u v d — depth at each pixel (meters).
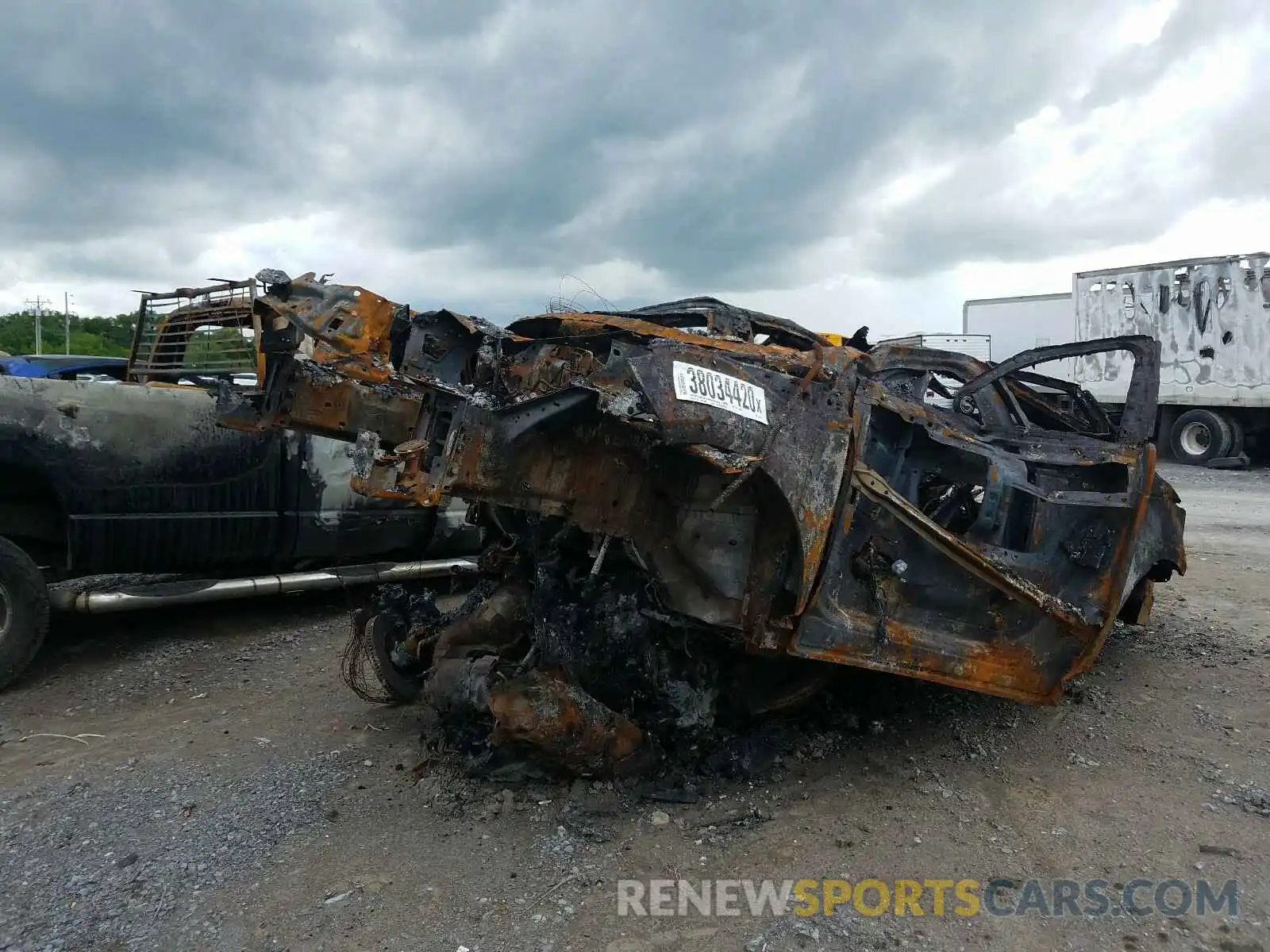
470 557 6.82
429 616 4.48
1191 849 3.15
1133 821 3.36
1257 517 10.20
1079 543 4.11
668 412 3.11
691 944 2.63
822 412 3.47
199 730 4.27
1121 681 4.85
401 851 3.13
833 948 2.62
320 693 4.76
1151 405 4.57
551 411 3.22
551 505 3.50
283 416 3.41
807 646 3.50
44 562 5.38
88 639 5.75
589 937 2.66
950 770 3.81
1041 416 5.42
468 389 3.35
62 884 2.92
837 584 3.62
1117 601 4.07
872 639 3.63
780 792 3.61
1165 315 15.86
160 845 3.17
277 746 4.05
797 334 4.78
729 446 3.24
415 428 3.24
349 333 3.13
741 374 3.33
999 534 4.04
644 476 3.65
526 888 2.91
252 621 6.16
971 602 3.90
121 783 3.68
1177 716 4.37
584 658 3.61
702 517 3.63
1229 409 15.50
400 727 4.23
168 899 2.84
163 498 5.33
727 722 4.01
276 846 3.17
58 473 4.96
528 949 2.60
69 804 3.49
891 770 3.82
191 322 6.36
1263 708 4.45
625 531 3.64
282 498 5.80
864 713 4.29
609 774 3.54
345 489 6.07
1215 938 2.66
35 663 5.28
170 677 5.05
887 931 2.70
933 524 3.71
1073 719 4.34
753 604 3.52
